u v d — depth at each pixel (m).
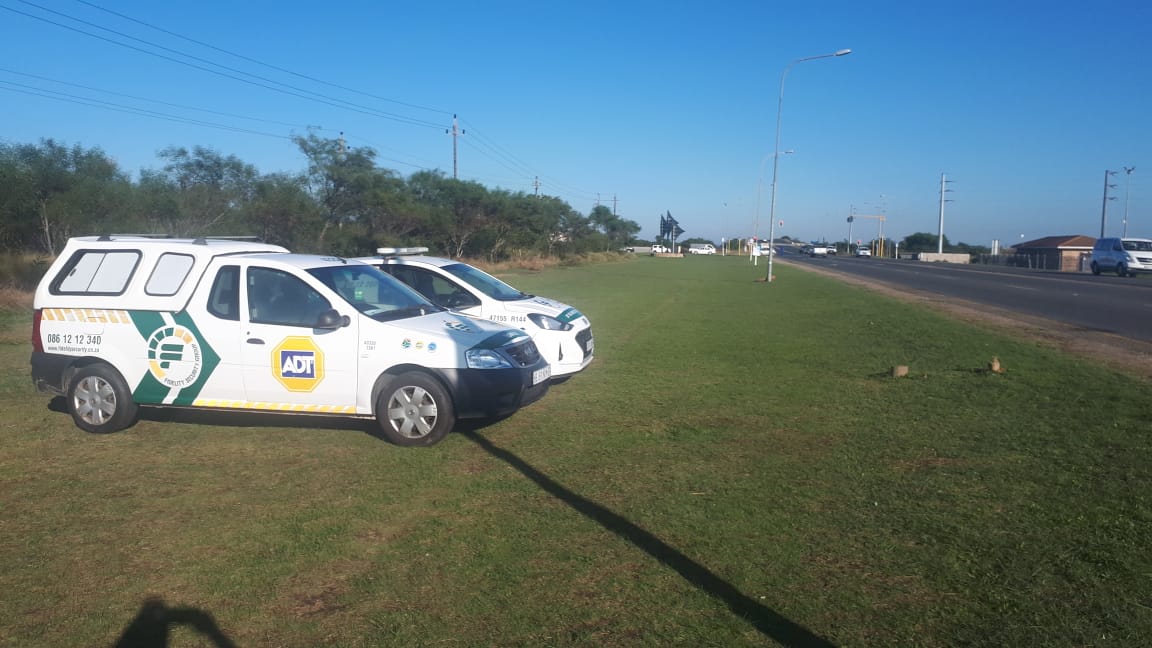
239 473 7.15
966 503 6.28
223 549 5.49
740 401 10.21
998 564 5.18
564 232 70.25
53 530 5.83
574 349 11.15
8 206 23.08
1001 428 8.64
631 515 6.08
